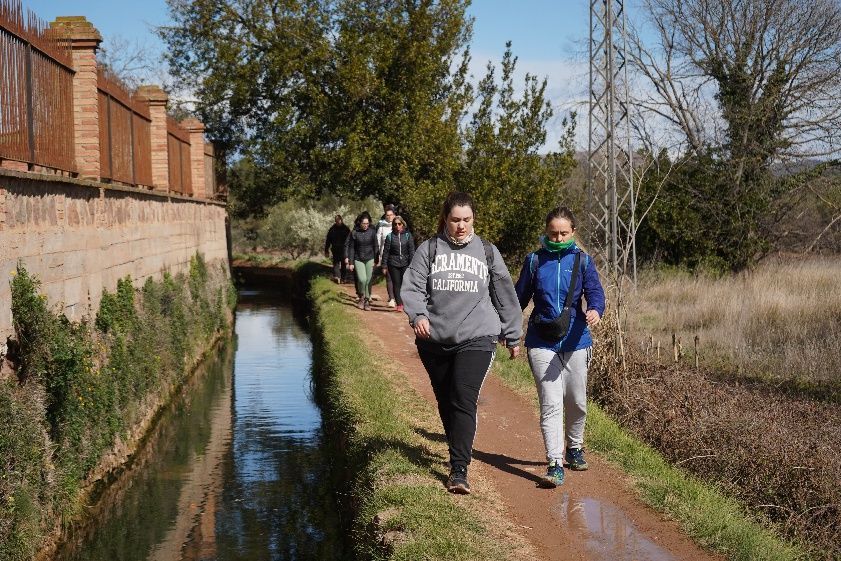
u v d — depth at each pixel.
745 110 25.34
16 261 6.86
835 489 6.27
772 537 5.40
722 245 25.45
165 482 8.95
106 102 10.96
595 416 8.21
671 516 5.51
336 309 16.84
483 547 4.77
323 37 25.72
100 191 9.81
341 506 7.73
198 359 15.83
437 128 22.88
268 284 35.59
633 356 10.12
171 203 15.55
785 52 26.09
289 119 25.75
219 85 27.44
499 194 20.19
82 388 7.82
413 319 5.50
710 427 7.69
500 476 6.33
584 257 5.98
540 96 20.66
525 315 13.77
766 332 13.53
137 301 11.93
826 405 9.20
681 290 18.89
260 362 16.44
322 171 25.44
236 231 48.56
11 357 6.65
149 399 11.07
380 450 6.77
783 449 6.91
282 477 9.11
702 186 26.03
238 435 10.86
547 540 5.05
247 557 6.92
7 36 7.37
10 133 7.34
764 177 25.69
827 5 25.48
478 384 5.59
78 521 7.32
